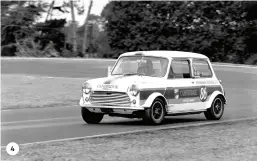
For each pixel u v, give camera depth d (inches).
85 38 2797.7
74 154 332.8
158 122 504.7
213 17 2490.2
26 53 2571.4
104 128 489.1
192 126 491.2
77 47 2807.6
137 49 2544.3
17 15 2605.8
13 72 1510.8
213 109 566.6
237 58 2417.6
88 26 2824.8
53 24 2704.2
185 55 551.2
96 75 1453.0
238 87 1216.8
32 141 403.5
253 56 2409.0
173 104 520.1
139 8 2576.3
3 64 1765.5
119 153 337.4
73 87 1051.9
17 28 2632.9
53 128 492.4
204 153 340.2
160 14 2561.5
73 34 2753.4
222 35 2397.9
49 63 1834.4
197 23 2502.5
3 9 2608.3
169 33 2559.1
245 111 690.2
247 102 863.7
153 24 2527.1
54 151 343.3
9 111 685.9
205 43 2407.7
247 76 1476.4
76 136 432.5
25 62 1849.2
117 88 494.3
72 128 491.2
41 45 2684.5
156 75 521.0
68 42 2775.6
